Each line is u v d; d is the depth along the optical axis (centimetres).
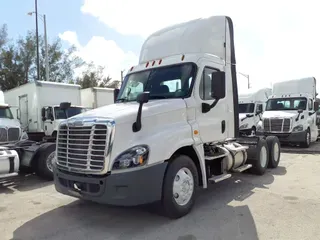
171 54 614
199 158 499
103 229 421
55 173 475
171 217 445
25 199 582
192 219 446
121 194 392
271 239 375
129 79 589
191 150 498
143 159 400
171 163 442
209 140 527
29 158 739
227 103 588
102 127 406
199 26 601
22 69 2980
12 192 639
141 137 421
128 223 439
